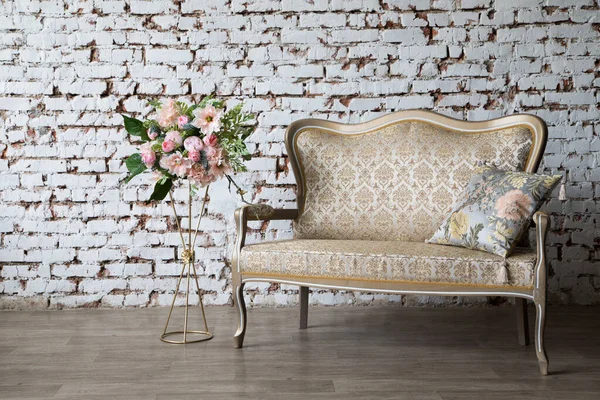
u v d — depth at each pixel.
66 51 3.21
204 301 3.26
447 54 3.22
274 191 3.26
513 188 2.27
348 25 3.23
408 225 2.72
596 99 3.20
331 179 2.84
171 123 2.49
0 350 2.41
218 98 3.24
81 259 3.24
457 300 3.24
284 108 3.24
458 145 2.77
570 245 3.23
